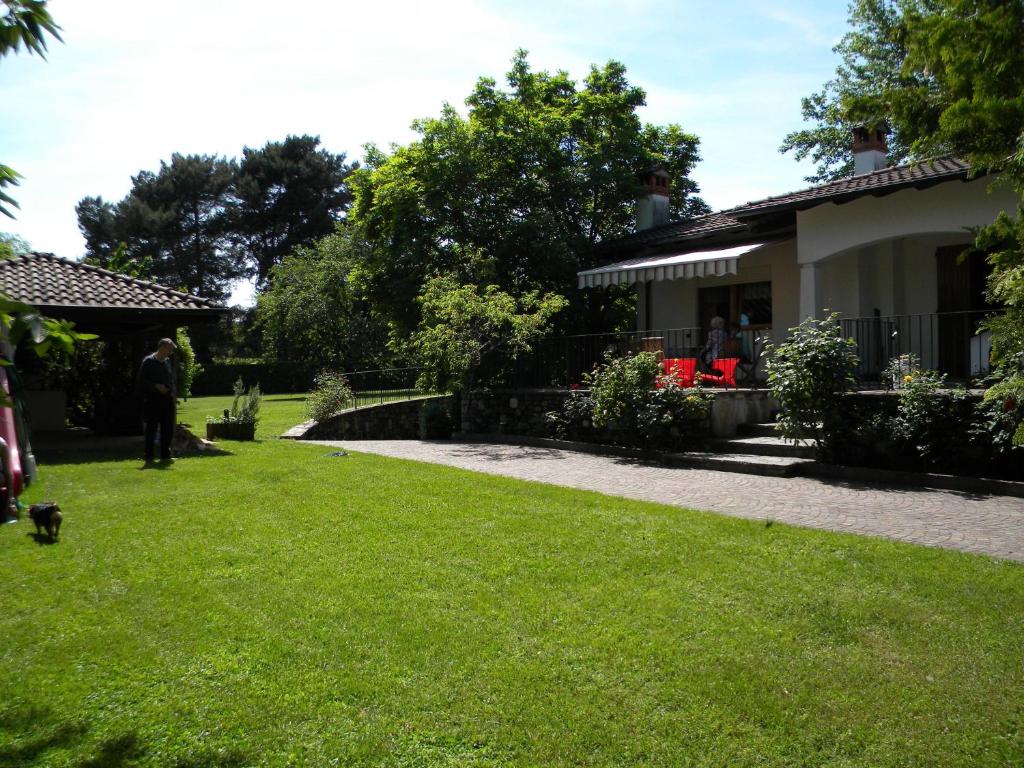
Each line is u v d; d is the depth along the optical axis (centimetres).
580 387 1523
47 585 599
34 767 358
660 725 386
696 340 1786
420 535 725
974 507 820
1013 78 417
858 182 1398
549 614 526
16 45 319
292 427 1909
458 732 382
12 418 1016
